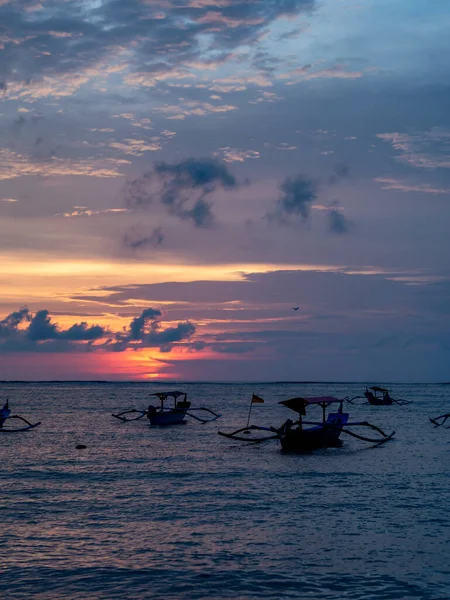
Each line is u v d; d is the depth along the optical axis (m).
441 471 44.78
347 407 153.00
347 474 43.47
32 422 92.94
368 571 22.89
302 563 23.72
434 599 20.38
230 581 21.92
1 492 36.97
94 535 27.39
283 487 38.47
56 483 40.06
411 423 94.75
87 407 141.00
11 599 20.31
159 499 34.91
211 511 31.92
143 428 83.19
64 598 20.45
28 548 25.42
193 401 180.38
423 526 28.80
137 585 21.55
